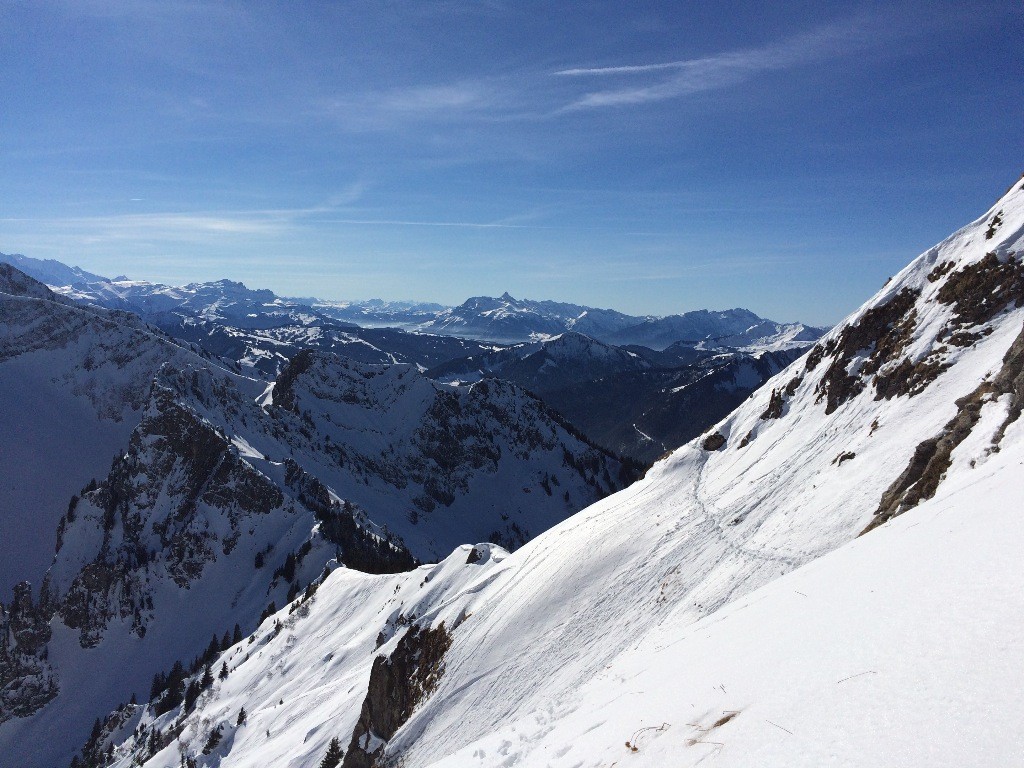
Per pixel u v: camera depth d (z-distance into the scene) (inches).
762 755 302.0
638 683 690.8
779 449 2620.6
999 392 1306.6
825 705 317.7
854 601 465.1
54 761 6525.6
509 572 2994.6
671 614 1760.6
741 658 492.4
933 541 518.6
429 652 2758.4
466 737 1897.1
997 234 2268.7
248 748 3993.6
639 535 2536.9
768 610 636.7
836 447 2201.0
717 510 2386.8
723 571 1798.7
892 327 2554.1
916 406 1914.4
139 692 7145.7
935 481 1256.2
